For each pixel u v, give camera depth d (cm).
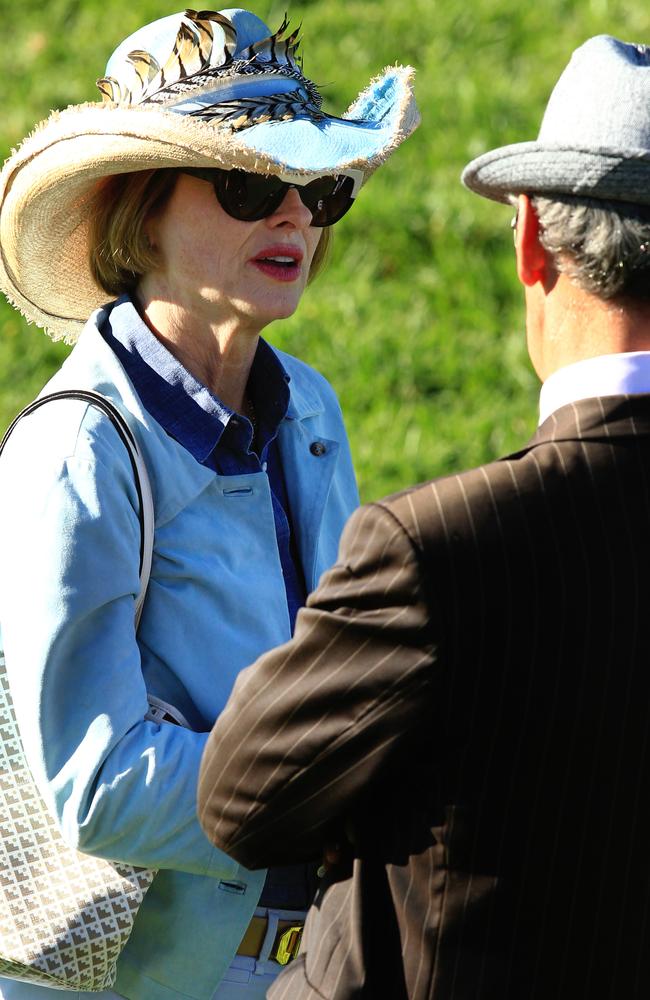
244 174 849
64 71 3075
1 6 3375
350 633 645
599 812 637
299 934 857
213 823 709
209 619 846
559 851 637
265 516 885
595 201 644
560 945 644
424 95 2820
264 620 863
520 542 632
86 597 788
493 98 2758
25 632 790
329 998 681
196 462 856
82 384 856
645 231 636
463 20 3025
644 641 634
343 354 2286
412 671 628
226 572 855
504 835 637
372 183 2638
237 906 830
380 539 637
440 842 644
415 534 630
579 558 634
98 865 820
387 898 677
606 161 633
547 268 678
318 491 958
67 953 811
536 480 646
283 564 927
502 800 635
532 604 627
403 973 661
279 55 906
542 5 3075
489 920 641
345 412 2192
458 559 627
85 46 3159
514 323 2341
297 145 861
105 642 800
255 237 873
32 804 822
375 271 2481
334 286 2441
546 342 689
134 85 873
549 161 650
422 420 2142
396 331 2333
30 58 3141
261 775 679
